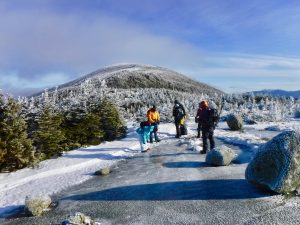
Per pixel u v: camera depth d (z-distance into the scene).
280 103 49.00
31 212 8.57
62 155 15.59
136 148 16.66
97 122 18.70
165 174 11.38
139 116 39.38
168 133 21.30
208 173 11.09
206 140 14.24
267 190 8.81
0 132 13.19
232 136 18.62
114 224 7.62
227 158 11.98
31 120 16.19
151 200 8.99
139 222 7.63
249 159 12.81
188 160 13.22
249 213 7.63
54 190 10.55
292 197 8.36
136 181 10.81
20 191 10.64
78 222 7.43
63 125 17.66
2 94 13.77
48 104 16.23
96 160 14.29
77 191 10.29
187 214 7.86
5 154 13.12
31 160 13.46
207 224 7.26
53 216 8.43
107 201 9.20
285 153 8.42
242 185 9.55
